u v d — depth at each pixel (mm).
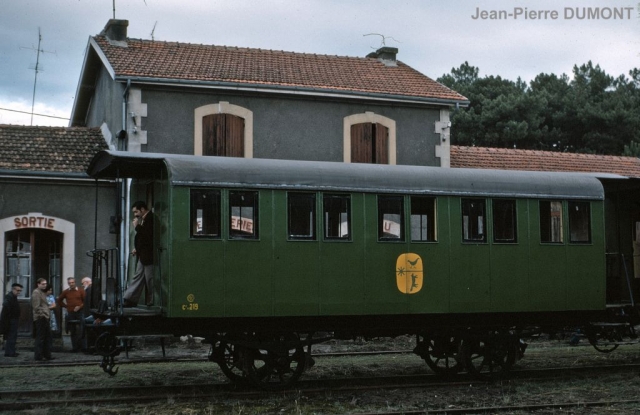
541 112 47312
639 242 15320
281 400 10945
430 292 12516
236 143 20047
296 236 11805
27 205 18594
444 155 21906
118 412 10023
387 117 21375
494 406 10469
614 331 14289
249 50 22562
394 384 12375
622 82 52562
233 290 11406
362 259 12125
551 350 17266
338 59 23406
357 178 12242
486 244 12953
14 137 20031
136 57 20172
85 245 18953
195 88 19594
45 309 15945
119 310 11391
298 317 12094
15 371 13961
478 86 50500
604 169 25609
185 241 11211
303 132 20562
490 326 13250
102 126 21906
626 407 10414
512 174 13406
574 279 13547
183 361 15297
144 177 12633
